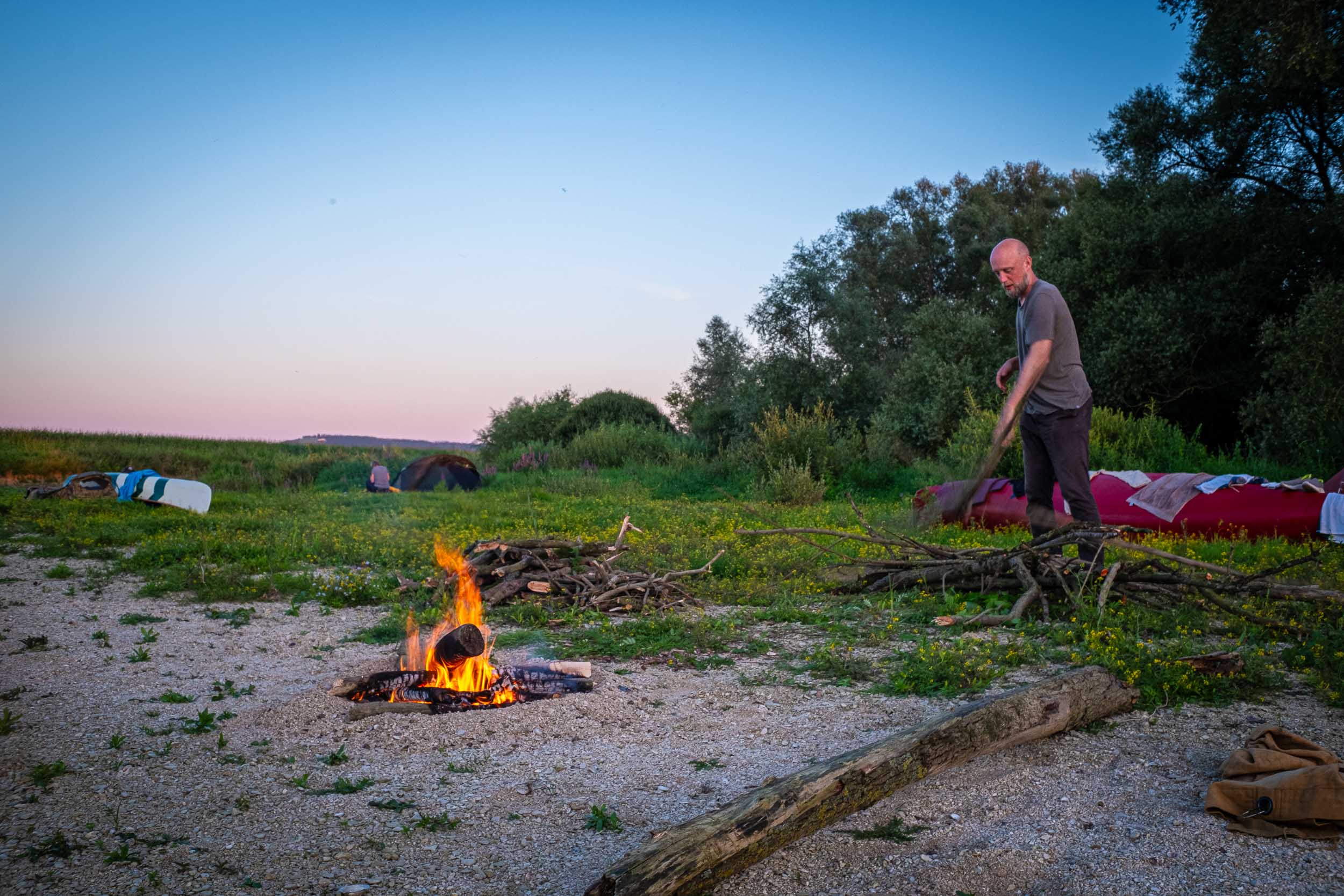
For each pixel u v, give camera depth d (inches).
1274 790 107.3
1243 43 699.4
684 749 139.7
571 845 104.8
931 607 246.5
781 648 211.8
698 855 89.7
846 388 976.3
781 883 95.0
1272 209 774.5
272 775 127.9
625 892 84.3
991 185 1899.6
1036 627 217.6
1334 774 106.1
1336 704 157.4
